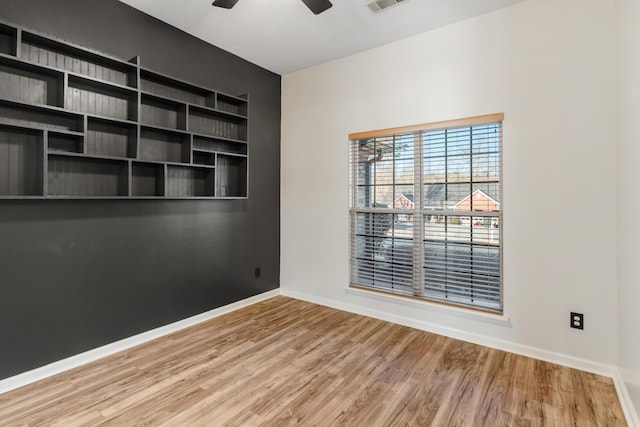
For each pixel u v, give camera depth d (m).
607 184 2.26
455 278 2.97
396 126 3.20
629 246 1.91
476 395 2.06
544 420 1.83
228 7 2.14
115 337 2.62
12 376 2.12
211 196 3.20
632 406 1.82
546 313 2.50
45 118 2.24
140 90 2.60
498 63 2.65
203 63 3.22
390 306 3.29
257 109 3.81
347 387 2.15
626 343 1.99
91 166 2.47
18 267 2.14
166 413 1.88
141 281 2.79
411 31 3.00
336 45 3.29
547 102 2.46
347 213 3.57
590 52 2.30
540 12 2.48
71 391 2.08
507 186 2.63
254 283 3.82
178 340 2.84
